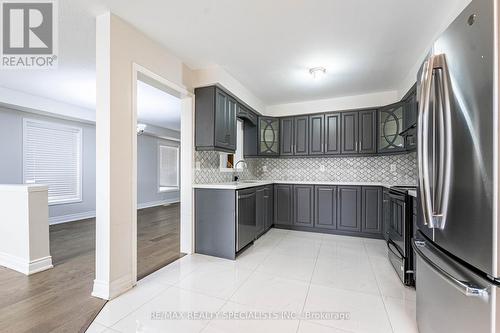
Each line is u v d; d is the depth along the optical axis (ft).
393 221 8.54
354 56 8.76
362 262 8.80
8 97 12.10
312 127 13.85
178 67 8.94
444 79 3.67
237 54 8.67
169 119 18.76
